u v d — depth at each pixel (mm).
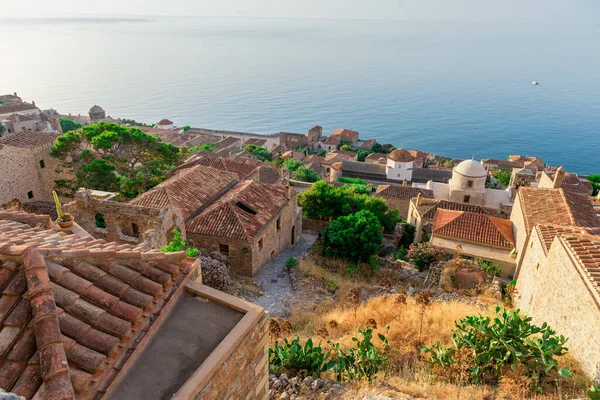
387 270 32312
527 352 13500
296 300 25812
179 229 25906
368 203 43781
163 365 7055
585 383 13188
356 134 159625
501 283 28094
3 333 5852
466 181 55781
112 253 7938
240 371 8156
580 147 191625
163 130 141250
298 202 45844
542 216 29391
